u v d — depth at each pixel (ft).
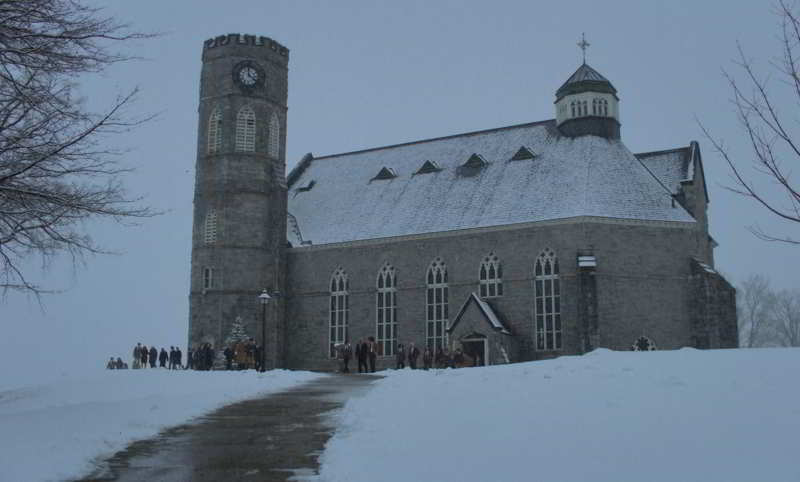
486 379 82.17
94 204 65.10
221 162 222.69
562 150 206.49
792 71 51.01
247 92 226.17
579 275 177.58
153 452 53.47
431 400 69.82
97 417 69.41
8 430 60.18
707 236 204.85
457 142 233.96
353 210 227.40
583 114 208.85
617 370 70.69
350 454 48.01
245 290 215.10
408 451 47.09
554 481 36.37
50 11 58.39
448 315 195.93
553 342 181.68
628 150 205.67
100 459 50.70
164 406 79.10
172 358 220.43
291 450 53.98
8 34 56.95
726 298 181.68
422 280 201.26
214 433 62.18
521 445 44.80
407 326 201.16
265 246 220.64
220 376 129.39
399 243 206.80
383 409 68.80
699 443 40.52
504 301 188.85
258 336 214.69
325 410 78.07
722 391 54.13
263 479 44.16
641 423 46.85
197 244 221.87
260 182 222.89
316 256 220.02
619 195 189.37
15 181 61.87
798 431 40.75
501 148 220.84
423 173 227.81
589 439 44.27
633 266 182.39
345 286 214.07
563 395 61.00
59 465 46.34
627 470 37.01
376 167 242.99
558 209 187.73
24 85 58.90
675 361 71.97
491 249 192.95
